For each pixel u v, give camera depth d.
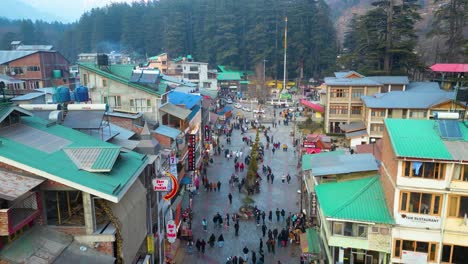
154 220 21.73
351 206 20.69
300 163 50.12
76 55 153.12
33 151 14.41
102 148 15.68
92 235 13.95
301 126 73.81
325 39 126.94
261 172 48.59
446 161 18.05
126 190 14.74
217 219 33.12
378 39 74.44
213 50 135.38
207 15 135.88
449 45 76.19
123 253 14.65
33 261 12.02
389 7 72.69
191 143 39.19
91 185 13.49
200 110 50.62
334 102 62.66
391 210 19.83
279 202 38.66
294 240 29.92
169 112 35.75
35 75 68.62
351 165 25.19
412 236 19.25
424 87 62.16
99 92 35.47
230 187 42.75
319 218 26.36
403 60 72.50
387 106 52.12
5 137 14.83
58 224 14.08
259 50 128.88
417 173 18.75
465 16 69.75
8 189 12.01
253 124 78.75
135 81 35.34
